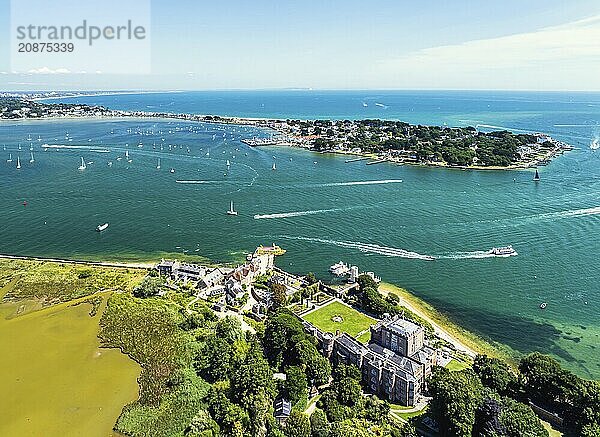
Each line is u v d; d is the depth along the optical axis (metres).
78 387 174.12
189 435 148.12
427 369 174.75
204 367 180.00
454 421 143.25
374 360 174.50
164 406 162.25
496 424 137.75
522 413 142.38
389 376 168.25
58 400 167.62
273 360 183.00
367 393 173.75
